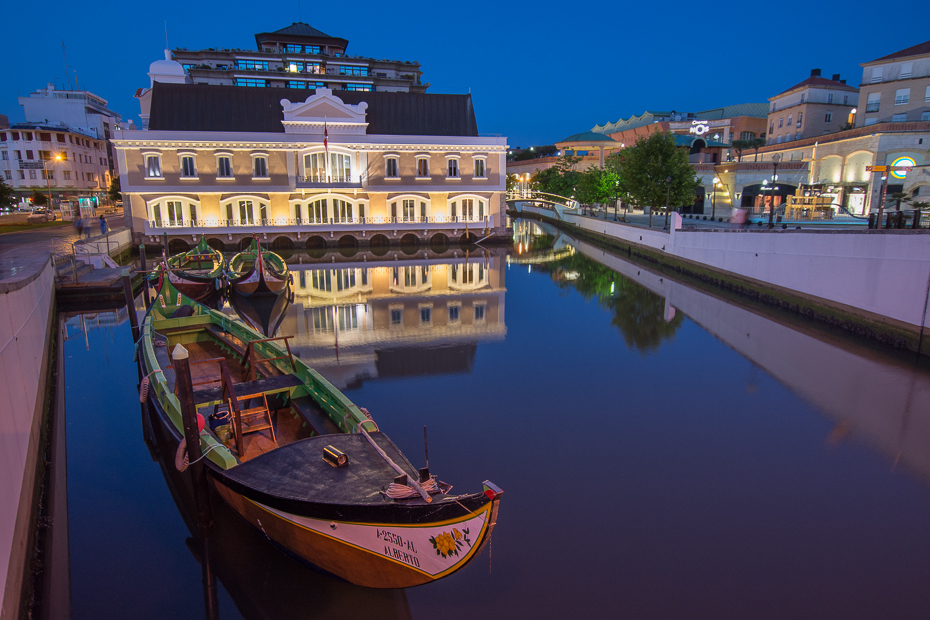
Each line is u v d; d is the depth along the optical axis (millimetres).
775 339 19891
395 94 50281
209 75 62281
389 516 6387
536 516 8984
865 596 7230
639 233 42062
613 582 7469
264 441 9289
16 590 6391
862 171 39656
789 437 12055
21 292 10562
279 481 7137
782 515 9102
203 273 28469
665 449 11453
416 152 48781
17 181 70625
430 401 14016
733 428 12500
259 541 8312
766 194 47438
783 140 55469
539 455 11117
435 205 50719
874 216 21438
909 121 37781
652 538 8438
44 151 70438
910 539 8492
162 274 22516
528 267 39188
